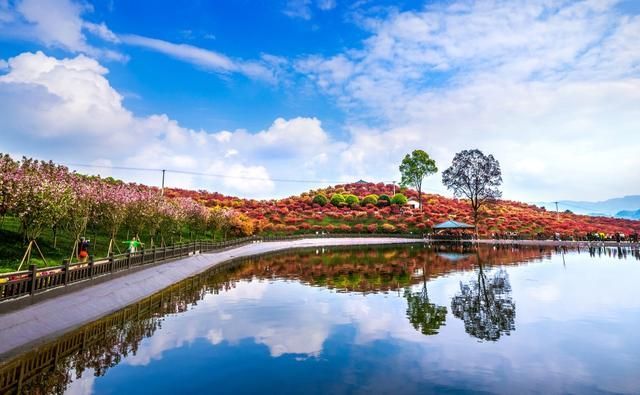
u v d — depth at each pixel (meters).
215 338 11.62
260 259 36.69
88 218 22.09
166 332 12.20
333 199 82.25
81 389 8.15
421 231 67.12
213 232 49.66
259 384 8.40
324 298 17.56
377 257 37.22
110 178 54.72
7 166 16.02
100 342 11.16
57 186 17.50
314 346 10.88
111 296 15.92
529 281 21.86
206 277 24.52
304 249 49.09
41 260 20.58
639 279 22.25
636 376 8.74
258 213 67.31
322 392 8.00
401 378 8.70
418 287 20.28
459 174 63.78
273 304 16.31
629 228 77.31
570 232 66.44
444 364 9.51
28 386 8.25
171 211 33.88
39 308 11.92
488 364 9.50
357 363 9.59
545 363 9.55
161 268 23.34
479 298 17.33
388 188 99.44
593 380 8.55
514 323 13.16
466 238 61.12
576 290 19.06
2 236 22.20
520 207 94.00
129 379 8.66
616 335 11.73
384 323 13.26
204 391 8.07
